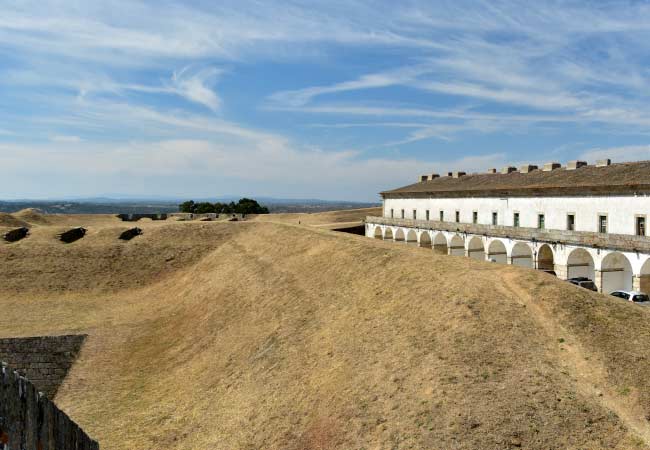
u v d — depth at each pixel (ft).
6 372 23.97
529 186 197.77
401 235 282.56
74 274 189.88
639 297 129.39
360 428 61.72
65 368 128.06
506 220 213.87
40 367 126.93
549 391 61.11
